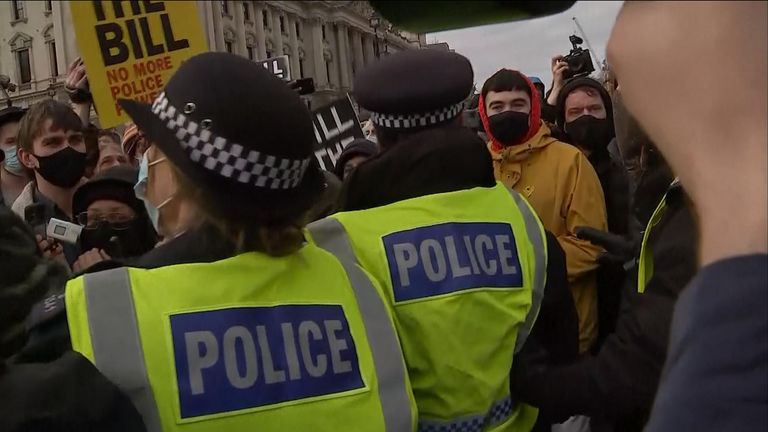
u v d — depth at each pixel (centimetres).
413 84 156
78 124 269
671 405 42
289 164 117
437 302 144
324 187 136
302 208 123
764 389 40
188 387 107
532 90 267
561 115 312
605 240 225
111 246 230
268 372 112
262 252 120
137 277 112
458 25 54
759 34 41
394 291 144
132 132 296
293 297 119
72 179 268
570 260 237
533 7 50
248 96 114
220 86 114
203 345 109
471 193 157
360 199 160
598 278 245
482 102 277
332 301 124
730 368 40
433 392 144
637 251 192
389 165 157
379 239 147
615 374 142
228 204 115
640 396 140
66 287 112
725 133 42
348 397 118
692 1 42
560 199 254
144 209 238
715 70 42
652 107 44
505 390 152
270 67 123
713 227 43
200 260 119
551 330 164
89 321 106
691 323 42
